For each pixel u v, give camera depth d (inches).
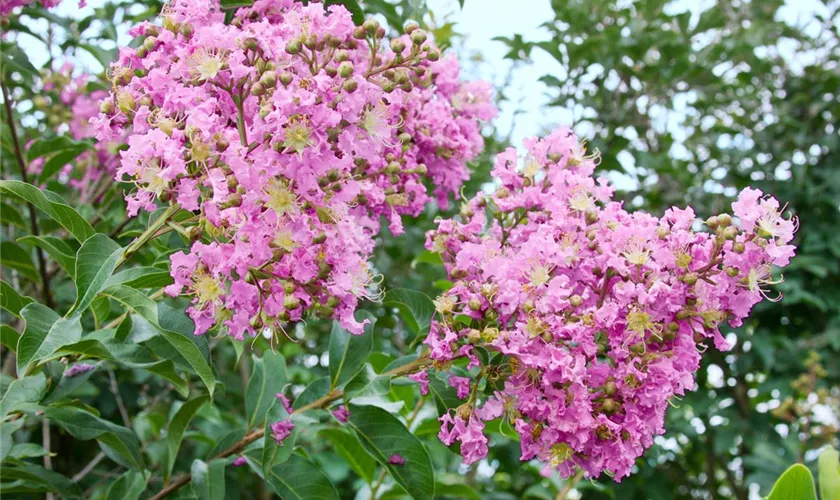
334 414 29.5
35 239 28.4
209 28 26.3
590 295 27.6
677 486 65.1
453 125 32.4
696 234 27.1
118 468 43.8
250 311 26.2
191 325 27.3
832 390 57.8
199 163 25.6
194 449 46.9
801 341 58.1
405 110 31.0
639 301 26.4
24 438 40.5
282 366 32.0
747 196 26.8
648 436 26.9
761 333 55.7
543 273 26.7
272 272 26.1
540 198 29.0
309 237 25.6
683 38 59.1
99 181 41.8
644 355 26.7
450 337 26.8
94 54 37.0
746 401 57.4
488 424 32.2
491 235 29.8
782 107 63.8
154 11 33.9
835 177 59.4
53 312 25.2
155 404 44.7
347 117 26.1
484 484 57.7
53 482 30.9
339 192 26.1
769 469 51.6
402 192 31.1
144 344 29.0
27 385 25.4
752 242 26.6
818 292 58.3
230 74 26.2
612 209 28.0
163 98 26.9
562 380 26.1
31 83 36.1
